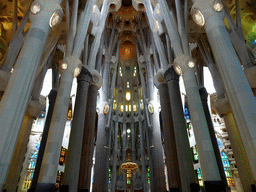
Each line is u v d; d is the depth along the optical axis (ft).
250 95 19.40
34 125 85.71
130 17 93.71
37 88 51.90
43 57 40.09
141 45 93.35
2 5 42.70
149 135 81.41
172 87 47.80
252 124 17.90
